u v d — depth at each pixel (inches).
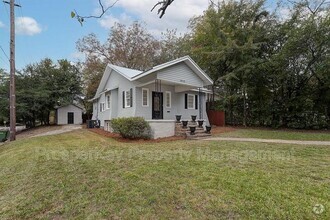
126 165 217.8
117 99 624.7
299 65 572.4
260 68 592.4
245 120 685.9
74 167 220.4
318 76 551.2
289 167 201.3
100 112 793.6
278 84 626.8
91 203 146.0
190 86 579.5
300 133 500.1
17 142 456.1
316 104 584.7
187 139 418.9
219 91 739.4
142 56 1076.5
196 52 741.9
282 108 625.0
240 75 639.1
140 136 430.0
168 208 131.6
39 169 222.7
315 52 534.9
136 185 165.9
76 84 1080.8
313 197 136.2
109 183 173.5
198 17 845.2
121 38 1060.5
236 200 135.0
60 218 132.7
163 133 455.8
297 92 609.6
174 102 617.9
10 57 518.0
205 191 149.3
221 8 685.3
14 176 215.0
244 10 664.4
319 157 242.5
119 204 141.0
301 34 520.1
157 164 217.2
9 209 147.9
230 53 637.9
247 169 195.2
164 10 116.3
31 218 135.5
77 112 1130.0
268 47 651.5
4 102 811.4
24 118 965.8
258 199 134.9
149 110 553.6
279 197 136.4
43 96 898.7
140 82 520.1
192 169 196.5
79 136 492.1
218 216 120.0
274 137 436.5
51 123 1095.0
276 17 635.5
